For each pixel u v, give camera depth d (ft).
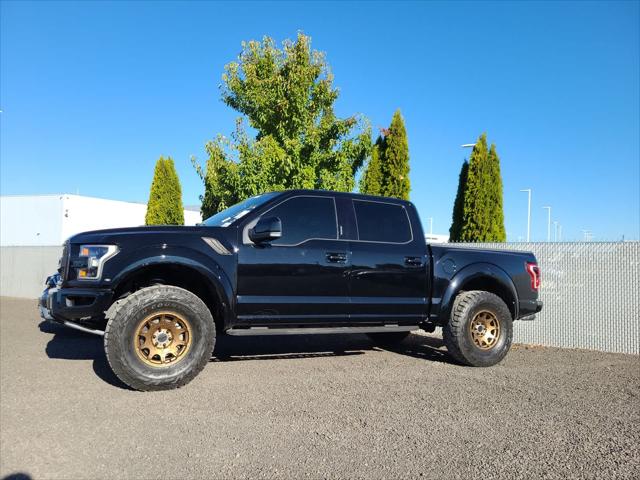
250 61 40.24
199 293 19.76
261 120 39.06
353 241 20.95
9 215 109.70
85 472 11.03
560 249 28.66
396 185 49.57
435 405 15.98
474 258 23.04
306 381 18.78
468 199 50.03
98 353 24.08
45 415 14.61
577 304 28.09
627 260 26.78
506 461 11.75
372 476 10.91
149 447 12.35
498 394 17.40
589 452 12.32
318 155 39.34
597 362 23.62
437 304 22.11
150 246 17.87
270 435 13.19
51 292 18.21
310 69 38.91
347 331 20.84
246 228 19.35
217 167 37.47
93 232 18.13
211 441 12.75
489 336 22.44
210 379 18.86
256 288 19.07
